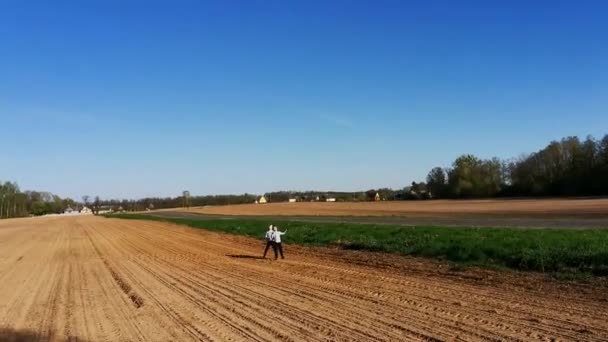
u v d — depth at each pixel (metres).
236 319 12.67
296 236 38.16
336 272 20.45
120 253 34.00
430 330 10.65
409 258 23.22
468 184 126.62
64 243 45.94
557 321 11.10
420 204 107.06
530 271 17.94
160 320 13.09
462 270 19.06
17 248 42.00
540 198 104.19
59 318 13.96
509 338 9.86
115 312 14.45
